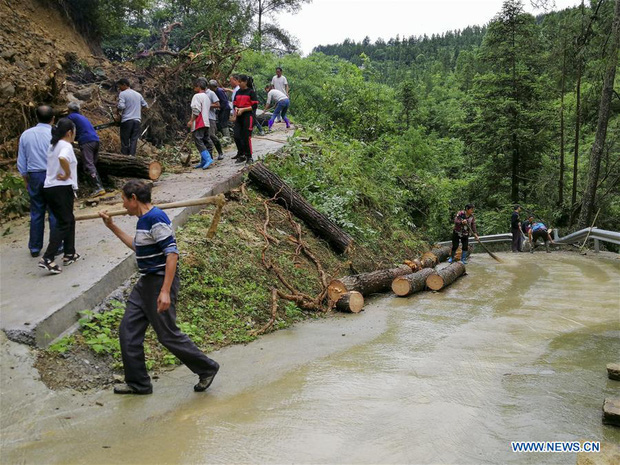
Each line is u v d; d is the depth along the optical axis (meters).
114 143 11.88
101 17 16.69
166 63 17.45
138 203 4.45
